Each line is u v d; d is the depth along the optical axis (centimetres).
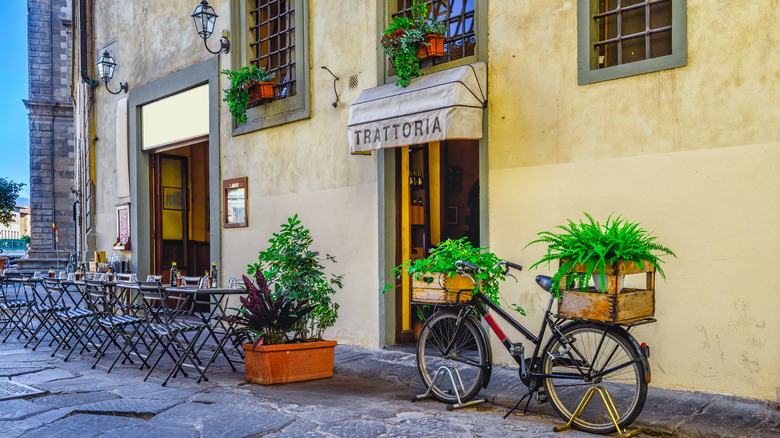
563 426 424
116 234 1219
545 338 559
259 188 873
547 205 563
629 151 515
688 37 486
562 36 556
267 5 880
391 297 699
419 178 757
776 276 444
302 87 807
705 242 475
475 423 445
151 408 491
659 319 496
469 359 489
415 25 640
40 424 454
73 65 1437
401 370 595
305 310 586
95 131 1306
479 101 592
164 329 610
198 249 1223
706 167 476
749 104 458
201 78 974
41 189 3381
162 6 1079
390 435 420
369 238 718
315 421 453
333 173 764
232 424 447
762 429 391
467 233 880
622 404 413
